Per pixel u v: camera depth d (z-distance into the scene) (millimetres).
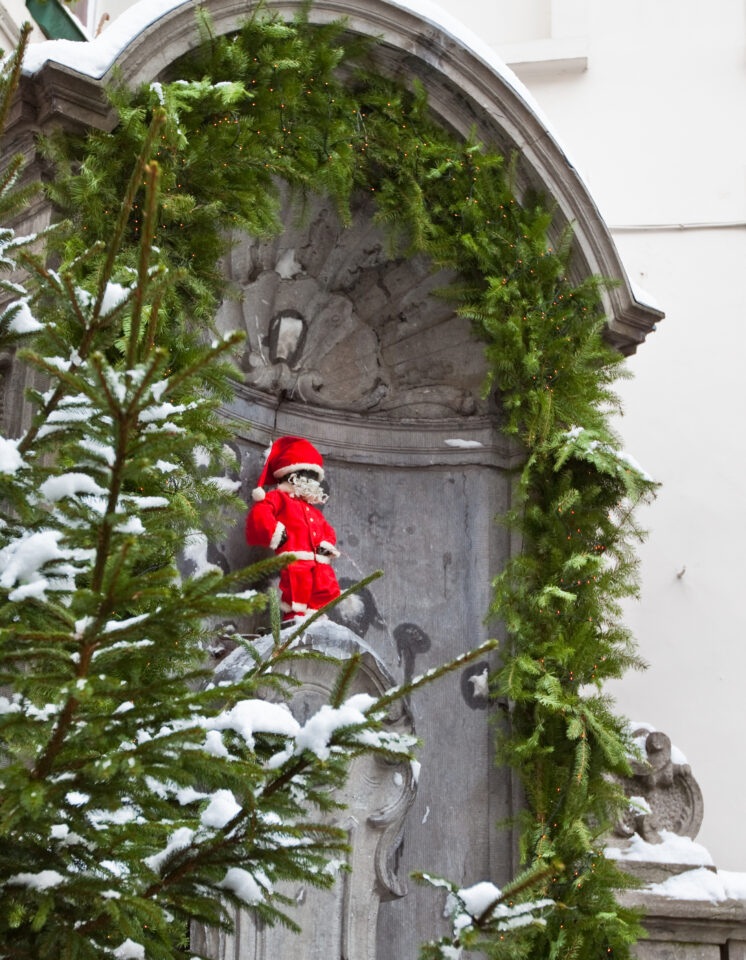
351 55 10227
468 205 10516
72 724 5094
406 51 10258
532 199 10781
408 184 10453
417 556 10945
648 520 13148
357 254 10945
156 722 5375
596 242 10859
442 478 11086
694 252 13867
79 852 5441
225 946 8352
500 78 10469
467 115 10586
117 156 8852
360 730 5551
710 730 12625
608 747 9719
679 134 14172
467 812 10227
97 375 4793
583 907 9523
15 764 4988
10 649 5047
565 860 9633
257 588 9961
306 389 10852
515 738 10062
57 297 5516
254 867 5555
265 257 10625
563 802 9742
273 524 9797
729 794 12469
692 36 14430
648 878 10547
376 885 8891
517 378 10633
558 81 14430
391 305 11172
